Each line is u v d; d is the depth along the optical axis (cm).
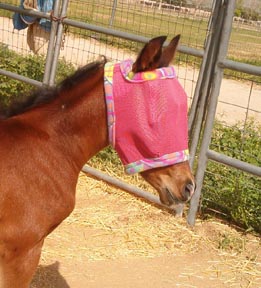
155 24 932
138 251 464
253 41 1351
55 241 464
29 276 289
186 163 295
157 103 280
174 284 420
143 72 282
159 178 295
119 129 288
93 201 551
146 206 546
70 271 423
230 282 430
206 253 471
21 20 720
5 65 747
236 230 512
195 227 510
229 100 1037
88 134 298
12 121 292
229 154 573
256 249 481
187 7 670
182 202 294
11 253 281
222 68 488
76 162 299
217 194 534
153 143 284
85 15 1090
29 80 633
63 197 292
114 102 286
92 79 296
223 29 481
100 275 422
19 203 278
